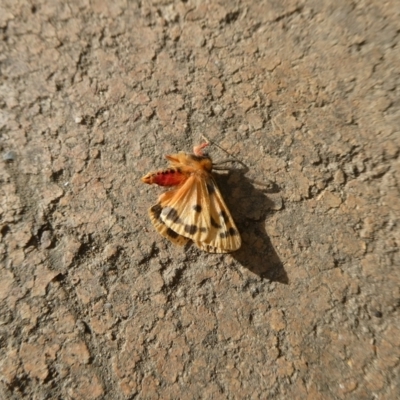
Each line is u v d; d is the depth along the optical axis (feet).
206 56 0.35
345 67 0.33
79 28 0.37
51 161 0.34
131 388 0.29
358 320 0.29
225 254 0.31
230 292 0.30
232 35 0.35
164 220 0.28
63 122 0.35
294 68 0.34
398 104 0.32
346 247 0.30
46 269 0.31
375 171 0.31
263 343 0.29
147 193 0.33
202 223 0.28
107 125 0.35
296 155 0.32
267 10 0.35
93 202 0.33
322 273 0.30
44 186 0.33
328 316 0.29
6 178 0.34
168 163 0.33
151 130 0.34
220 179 0.32
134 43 0.36
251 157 0.33
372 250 0.30
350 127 0.32
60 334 0.30
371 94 0.32
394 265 0.29
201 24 0.36
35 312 0.31
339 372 0.28
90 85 0.36
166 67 0.36
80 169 0.34
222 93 0.34
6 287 0.31
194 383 0.29
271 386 0.28
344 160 0.32
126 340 0.30
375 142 0.32
